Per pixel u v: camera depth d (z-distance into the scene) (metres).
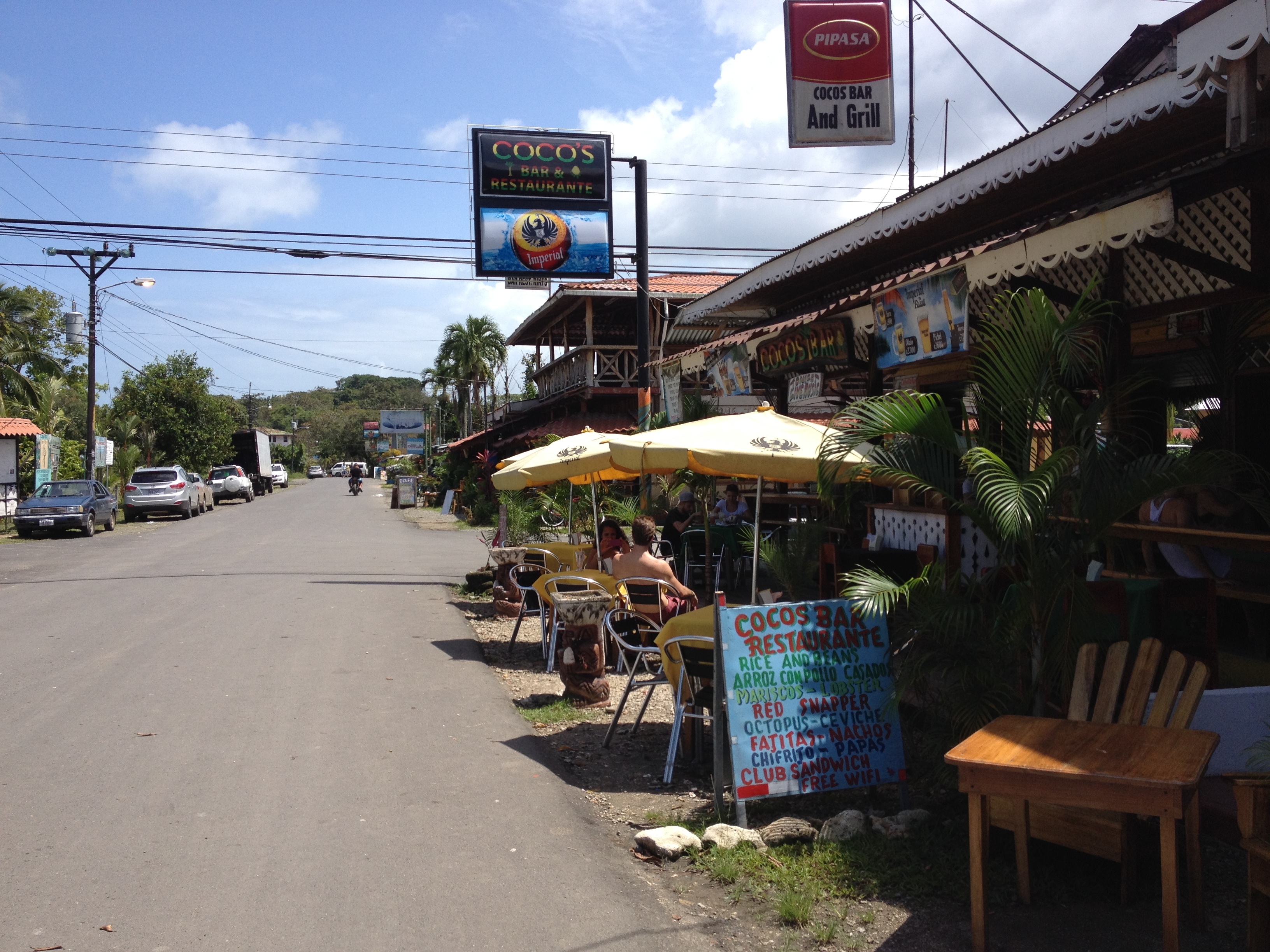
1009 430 4.96
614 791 5.71
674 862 4.62
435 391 69.12
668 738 6.84
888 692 5.21
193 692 7.87
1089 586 5.21
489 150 16.73
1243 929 3.81
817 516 10.44
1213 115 6.45
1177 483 4.56
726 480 14.63
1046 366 4.77
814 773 5.00
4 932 3.84
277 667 8.86
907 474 5.02
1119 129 6.41
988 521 4.95
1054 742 3.88
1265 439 7.27
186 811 5.20
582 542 14.10
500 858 4.63
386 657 9.39
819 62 10.21
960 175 8.14
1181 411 7.85
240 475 45.88
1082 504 4.73
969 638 4.95
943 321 7.32
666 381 15.33
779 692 5.05
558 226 16.97
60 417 44.72
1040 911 4.03
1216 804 4.30
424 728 6.89
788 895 4.14
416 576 16.36
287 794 5.46
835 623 5.20
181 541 23.53
